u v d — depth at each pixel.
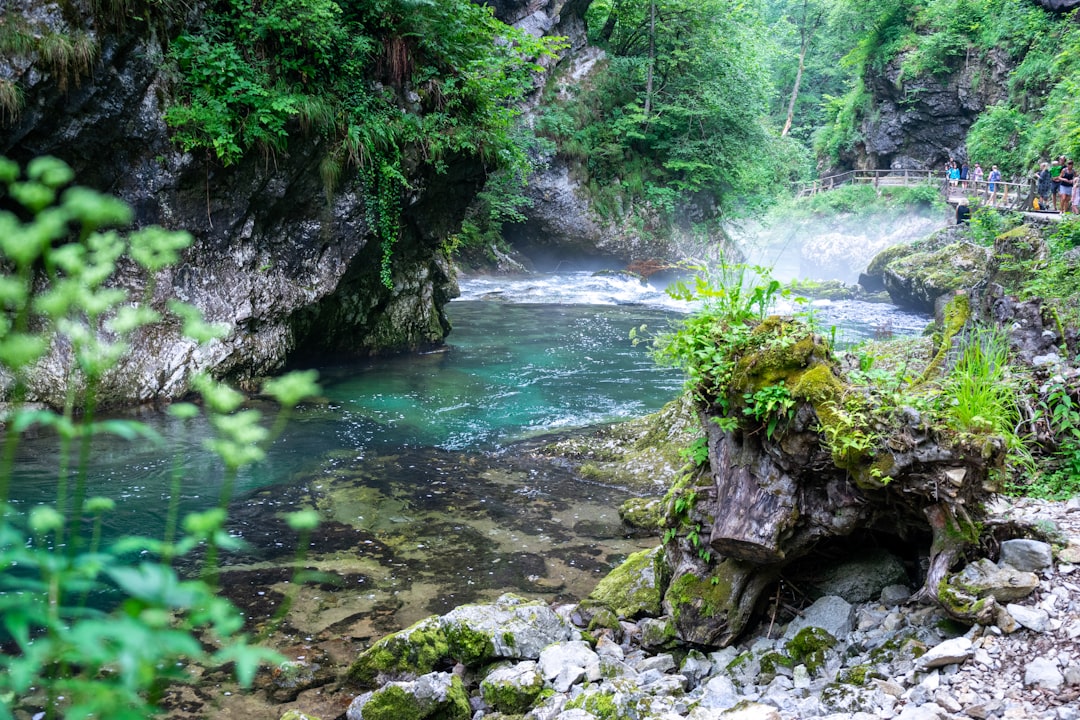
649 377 12.82
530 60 29.20
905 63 38.53
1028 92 32.97
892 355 6.52
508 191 28.97
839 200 37.81
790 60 54.09
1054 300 7.97
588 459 8.73
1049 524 4.28
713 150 32.88
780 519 4.28
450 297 19.00
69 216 1.16
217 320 10.84
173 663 1.33
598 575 6.04
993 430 4.06
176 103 9.99
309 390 1.29
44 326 9.25
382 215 12.49
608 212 31.20
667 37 32.59
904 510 4.24
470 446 9.18
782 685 3.94
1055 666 3.38
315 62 11.24
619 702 3.82
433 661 4.53
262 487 7.60
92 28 8.94
